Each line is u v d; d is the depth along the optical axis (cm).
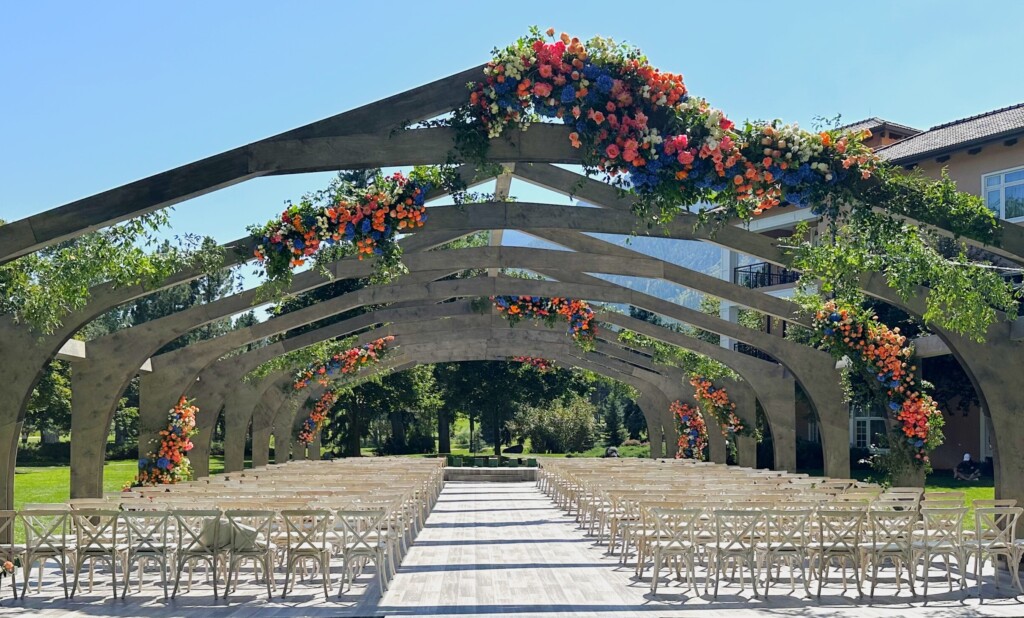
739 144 830
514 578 989
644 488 1235
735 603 855
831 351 1412
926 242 924
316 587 946
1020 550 909
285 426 2394
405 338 2200
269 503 1012
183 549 899
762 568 1081
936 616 798
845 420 1570
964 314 869
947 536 917
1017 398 1023
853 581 980
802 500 1073
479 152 820
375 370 2458
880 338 1394
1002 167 2089
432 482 1822
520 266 1426
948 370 2377
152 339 1355
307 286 1394
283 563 1103
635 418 4422
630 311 4469
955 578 999
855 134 867
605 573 1023
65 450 4056
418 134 826
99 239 906
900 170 882
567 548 1228
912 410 1382
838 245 955
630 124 812
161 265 1002
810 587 939
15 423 1063
